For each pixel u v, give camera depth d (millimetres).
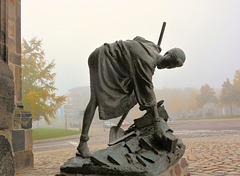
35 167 5117
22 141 5051
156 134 2436
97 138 17562
